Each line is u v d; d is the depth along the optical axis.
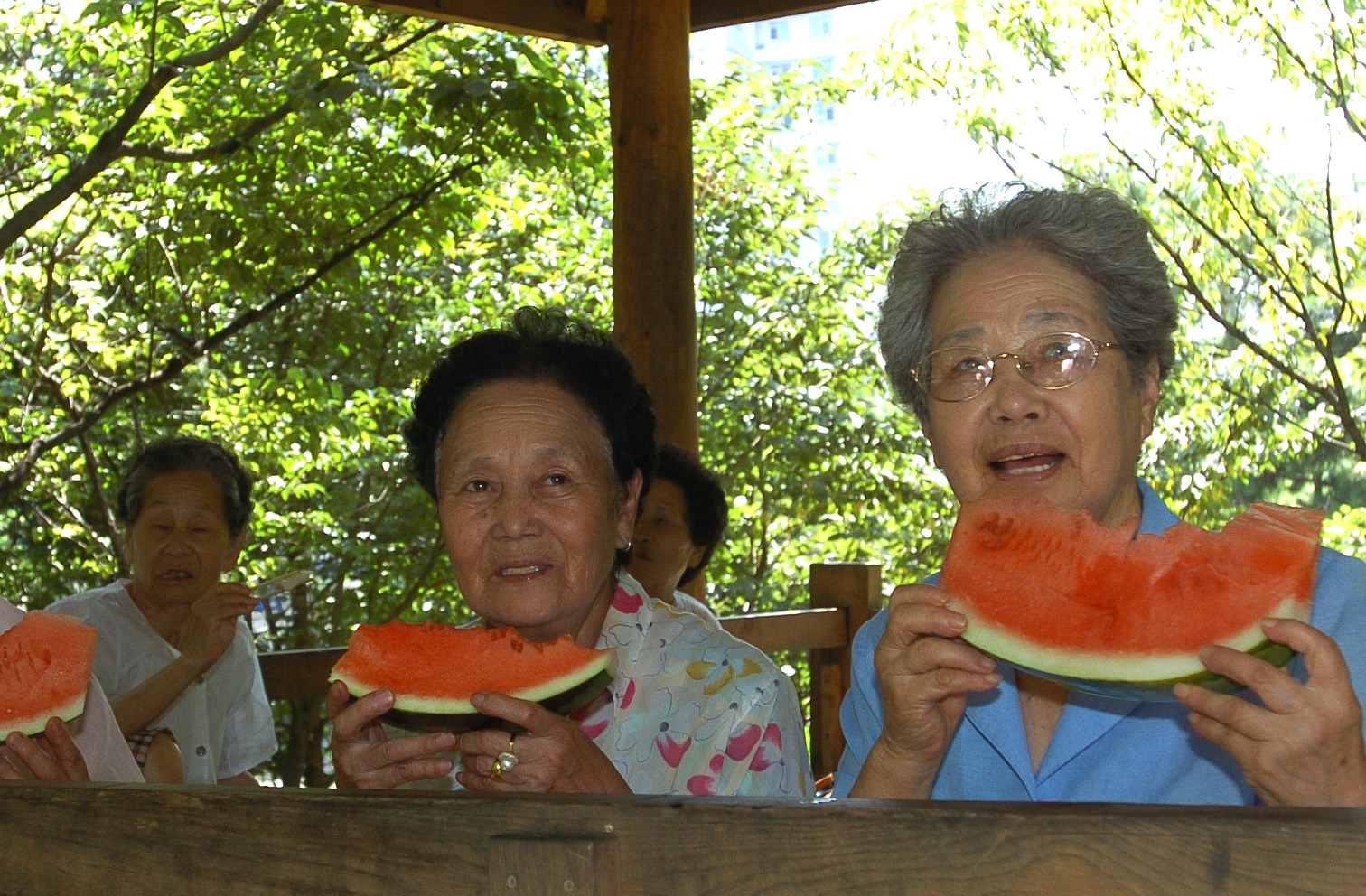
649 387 4.81
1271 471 10.10
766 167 11.51
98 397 9.59
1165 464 9.82
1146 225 1.90
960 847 1.07
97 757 2.22
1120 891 1.01
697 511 3.58
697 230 11.05
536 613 2.03
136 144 8.37
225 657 3.67
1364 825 0.95
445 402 2.17
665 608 2.29
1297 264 9.30
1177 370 9.70
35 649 1.85
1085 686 1.46
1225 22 9.04
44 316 8.77
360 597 10.45
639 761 2.13
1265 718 1.25
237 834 1.35
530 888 1.18
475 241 10.70
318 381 9.24
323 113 7.76
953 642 1.51
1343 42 8.74
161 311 9.44
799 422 10.82
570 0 5.32
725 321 11.01
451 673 1.81
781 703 2.16
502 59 7.86
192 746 3.40
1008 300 1.84
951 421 1.88
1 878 1.48
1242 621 1.43
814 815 1.12
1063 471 1.83
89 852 1.43
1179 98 9.32
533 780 1.68
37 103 8.35
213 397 9.64
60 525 10.03
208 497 3.51
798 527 11.66
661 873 1.17
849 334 10.95
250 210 8.39
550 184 11.41
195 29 8.74
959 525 1.59
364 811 1.28
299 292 8.45
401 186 8.45
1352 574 1.68
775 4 5.15
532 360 2.13
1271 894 0.97
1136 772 1.80
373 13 8.81
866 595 4.96
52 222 9.19
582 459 2.07
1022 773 1.85
